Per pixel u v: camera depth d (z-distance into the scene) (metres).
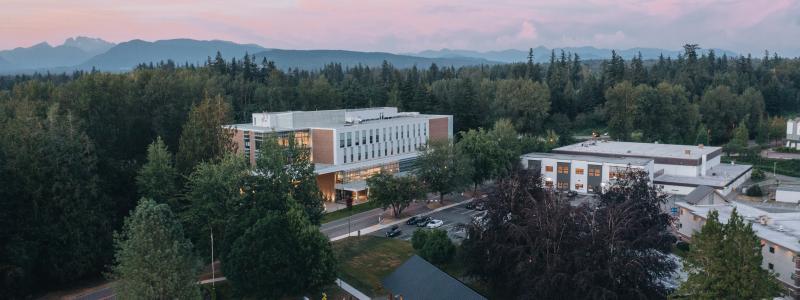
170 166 76.69
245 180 74.88
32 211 64.38
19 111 94.62
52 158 66.19
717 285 45.41
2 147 67.25
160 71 154.12
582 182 124.19
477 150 118.75
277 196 73.62
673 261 56.03
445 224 95.00
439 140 110.06
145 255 44.78
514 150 129.75
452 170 107.88
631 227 55.38
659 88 185.50
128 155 104.12
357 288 66.31
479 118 176.25
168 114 118.56
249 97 193.50
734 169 138.38
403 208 99.50
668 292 53.81
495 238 59.84
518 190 63.47
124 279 45.91
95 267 67.88
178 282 45.25
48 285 66.62
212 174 72.62
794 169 148.12
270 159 76.56
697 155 131.38
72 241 65.00
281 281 60.25
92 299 63.50
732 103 196.12
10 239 62.50
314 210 78.62
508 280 58.78
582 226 55.69
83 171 68.88
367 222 96.56
